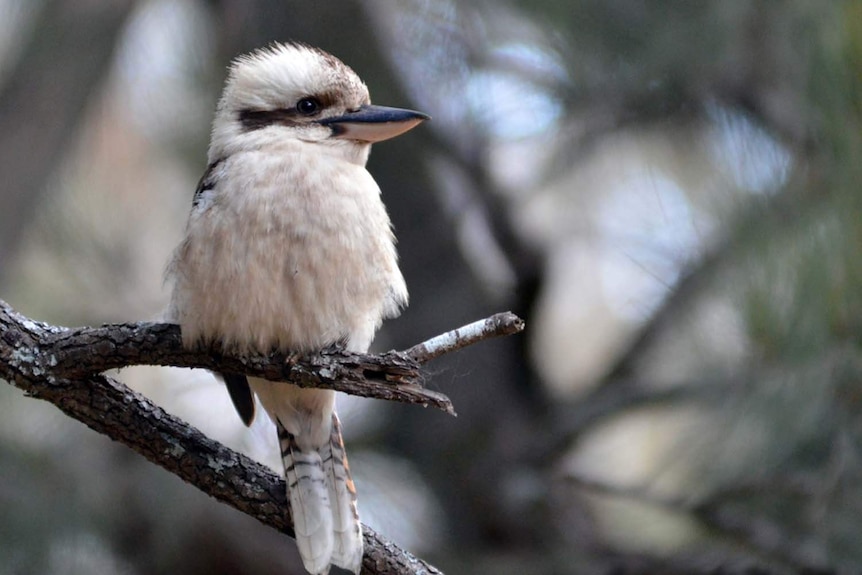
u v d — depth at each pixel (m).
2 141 11.09
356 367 5.75
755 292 7.77
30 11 11.91
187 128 11.52
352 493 6.86
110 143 11.72
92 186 11.64
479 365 11.90
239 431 10.18
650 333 10.91
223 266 6.39
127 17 11.60
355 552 6.44
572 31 9.50
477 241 12.12
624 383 11.09
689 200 10.05
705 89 9.54
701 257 9.80
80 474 10.16
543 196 11.43
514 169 11.41
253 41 10.45
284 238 6.47
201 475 6.34
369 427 11.95
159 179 11.83
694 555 9.16
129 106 11.73
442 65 10.06
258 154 6.83
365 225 6.71
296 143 7.04
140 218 11.69
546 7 9.45
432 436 11.71
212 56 11.22
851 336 7.52
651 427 11.12
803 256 7.58
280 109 7.27
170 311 6.59
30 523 9.84
